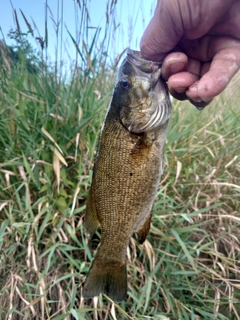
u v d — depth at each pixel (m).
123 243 0.20
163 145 0.18
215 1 0.16
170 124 0.35
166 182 0.31
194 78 0.17
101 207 0.20
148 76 0.18
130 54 0.19
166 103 0.18
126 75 0.18
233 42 0.18
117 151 0.19
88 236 0.20
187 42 0.19
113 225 0.20
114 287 0.20
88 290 0.20
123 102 0.18
